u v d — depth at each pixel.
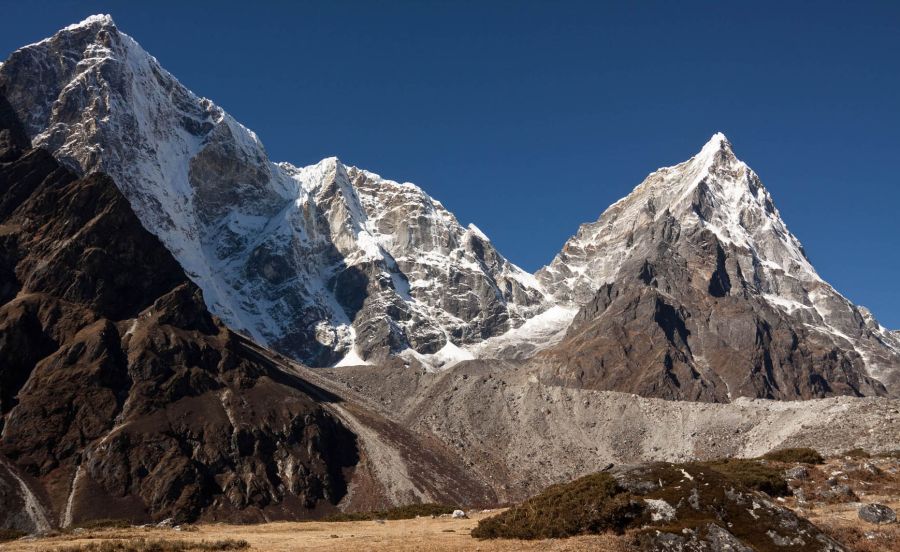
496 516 72.69
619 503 64.44
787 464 104.56
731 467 99.19
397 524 93.25
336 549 69.50
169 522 113.19
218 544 73.38
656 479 66.88
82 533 89.62
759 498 63.22
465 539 70.69
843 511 80.88
